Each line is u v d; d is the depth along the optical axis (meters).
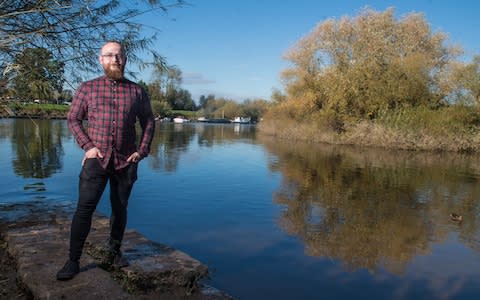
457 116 24.34
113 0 4.36
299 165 14.51
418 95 26.06
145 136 3.16
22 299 2.97
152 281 3.22
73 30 4.33
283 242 5.67
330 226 6.62
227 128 49.53
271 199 8.50
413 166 15.47
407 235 6.31
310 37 31.25
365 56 27.16
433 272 4.83
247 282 4.28
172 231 5.99
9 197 7.24
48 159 12.50
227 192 8.99
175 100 79.56
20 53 3.87
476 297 4.21
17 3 4.05
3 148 15.09
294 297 4.00
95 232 4.26
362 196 9.25
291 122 32.09
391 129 24.30
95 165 2.92
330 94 27.77
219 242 5.56
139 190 8.87
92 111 2.92
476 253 5.55
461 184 11.45
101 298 2.80
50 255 3.50
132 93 3.03
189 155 16.45
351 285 4.36
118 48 2.95
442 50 29.78
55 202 6.01
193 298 3.11
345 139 25.84
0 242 4.12
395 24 28.98
